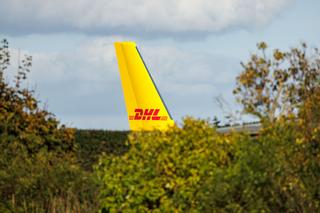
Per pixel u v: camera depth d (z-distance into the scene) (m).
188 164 33.19
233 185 30.62
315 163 32.19
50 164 43.16
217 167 33.06
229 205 30.33
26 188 40.28
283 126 32.88
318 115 33.91
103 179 34.47
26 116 46.09
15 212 39.31
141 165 33.88
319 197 31.73
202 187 31.38
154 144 34.25
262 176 30.34
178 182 32.75
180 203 32.53
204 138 34.12
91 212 38.50
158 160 33.59
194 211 31.66
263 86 35.19
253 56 35.34
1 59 49.69
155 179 33.41
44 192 40.31
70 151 47.25
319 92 35.34
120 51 63.88
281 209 31.34
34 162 42.88
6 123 44.84
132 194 33.34
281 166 31.23
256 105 34.94
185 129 34.91
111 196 34.41
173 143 34.03
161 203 32.94
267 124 33.19
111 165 34.62
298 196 31.55
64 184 40.47
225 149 34.03
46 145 45.72
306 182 31.80
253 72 34.84
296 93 35.78
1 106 46.06
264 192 30.84
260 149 31.17
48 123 46.47
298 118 33.97
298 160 32.19
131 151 34.84
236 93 35.19
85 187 40.22
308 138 32.97
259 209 30.16
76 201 39.03
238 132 34.12
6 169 42.19
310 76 36.16
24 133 44.88
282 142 32.19
